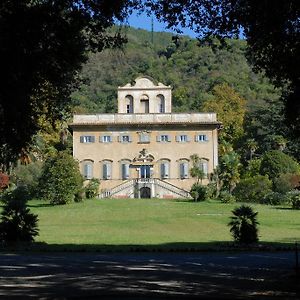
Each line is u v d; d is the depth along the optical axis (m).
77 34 12.64
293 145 45.38
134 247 26.44
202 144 76.94
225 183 69.81
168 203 60.22
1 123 12.41
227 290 12.90
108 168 77.00
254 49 14.52
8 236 27.28
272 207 57.84
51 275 15.60
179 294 12.11
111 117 78.06
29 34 11.68
